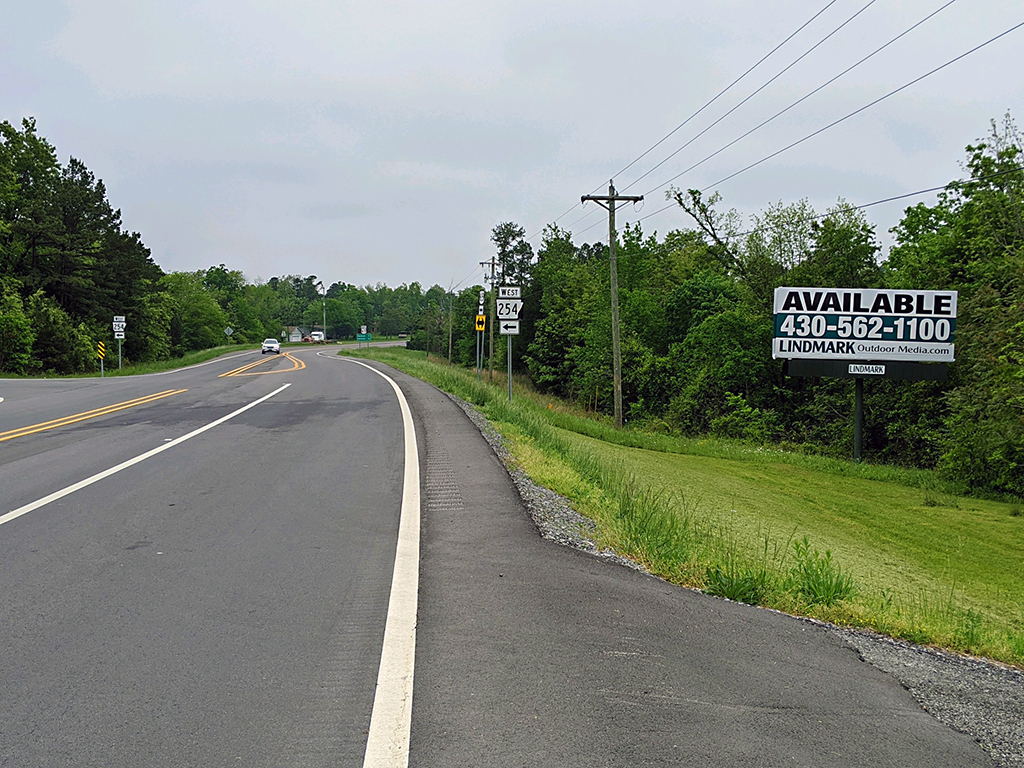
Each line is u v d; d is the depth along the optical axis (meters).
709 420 36.12
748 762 3.14
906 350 24.66
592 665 4.07
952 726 3.60
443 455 11.45
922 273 29.12
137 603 5.05
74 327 55.19
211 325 117.56
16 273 55.59
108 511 7.79
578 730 3.35
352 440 13.14
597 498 9.24
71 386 26.72
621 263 49.34
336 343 148.75
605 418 41.62
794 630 4.84
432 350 100.50
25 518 7.46
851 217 34.22
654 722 3.45
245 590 5.33
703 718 3.52
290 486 9.15
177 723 3.43
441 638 4.42
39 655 4.20
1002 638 5.73
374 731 3.33
